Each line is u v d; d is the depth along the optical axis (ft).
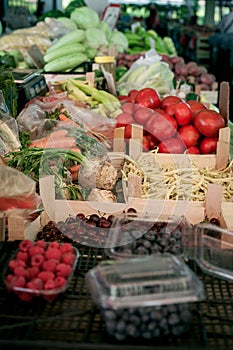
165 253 5.29
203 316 4.92
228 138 9.00
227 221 6.77
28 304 4.93
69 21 16.48
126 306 4.35
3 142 7.89
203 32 28.35
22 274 4.95
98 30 16.12
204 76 17.72
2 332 4.56
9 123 8.39
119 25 29.01
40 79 11.71
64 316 4.77
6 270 5.36
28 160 7.50
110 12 18.81
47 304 5.04
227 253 5.64
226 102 10.15
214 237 5.89
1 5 23.15
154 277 4.57
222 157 9.01
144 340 4.51
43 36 15.21
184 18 38.42
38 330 4.71
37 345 4.27
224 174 8.53
